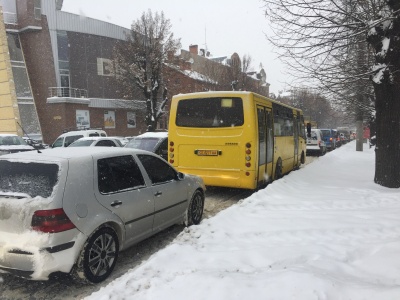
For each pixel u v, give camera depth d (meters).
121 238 4.47
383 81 8.84
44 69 34.72
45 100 34.75
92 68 37.59
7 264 3.65
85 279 3.89
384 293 2.88
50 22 34.91
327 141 32.31
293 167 13.98
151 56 29.75
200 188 6.70
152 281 3.38
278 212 6.25
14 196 3.76
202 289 3.10
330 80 9.95
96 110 37.62
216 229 5.18
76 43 36.56
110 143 14.78
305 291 2.92
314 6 8.49
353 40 8.91
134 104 35.97
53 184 3.83
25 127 33.62
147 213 4.98
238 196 9.57
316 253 4.12
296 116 14.24
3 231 3.69
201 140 9.15
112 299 3.04
